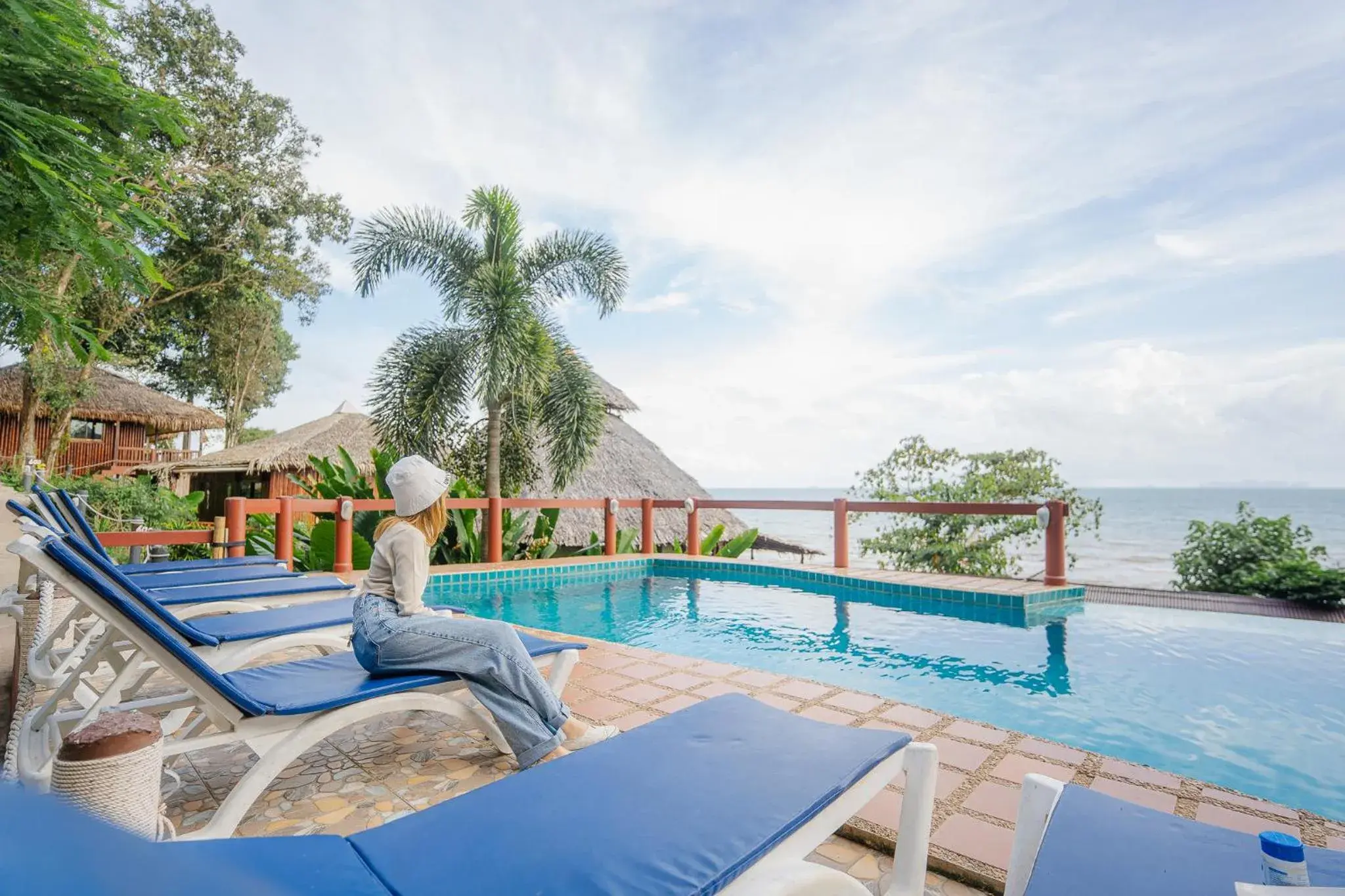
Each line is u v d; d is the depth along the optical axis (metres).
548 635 5.34
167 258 20.42
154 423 25.22
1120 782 2.64
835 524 8.63
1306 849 1.32
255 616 3.30
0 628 4.34
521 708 2.46
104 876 0.39
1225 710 4.08
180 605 3.75
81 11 2.73
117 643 2.86
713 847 1.29
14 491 10.73
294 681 2.44
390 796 2.54
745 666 5.15
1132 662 5.13
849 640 5.94
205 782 2.64
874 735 1.84
